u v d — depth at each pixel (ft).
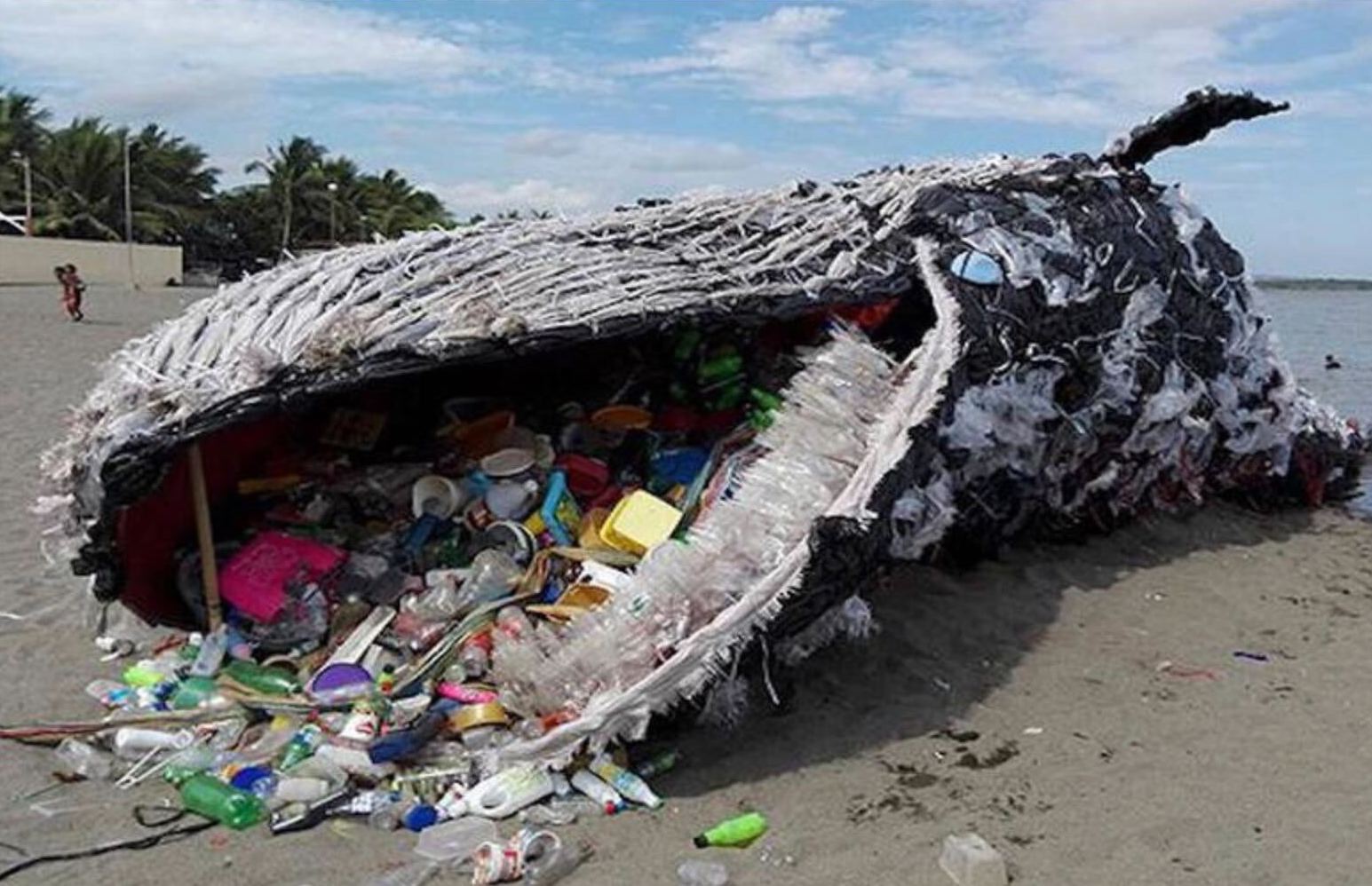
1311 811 15.48
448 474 20.06
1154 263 26.23
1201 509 30.35
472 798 14.80
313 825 14.46
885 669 19.38
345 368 16.51
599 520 18.76
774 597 15.76
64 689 18.44
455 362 16.89
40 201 184.55
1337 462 33.60
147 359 18.48
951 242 22.39
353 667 17.06
